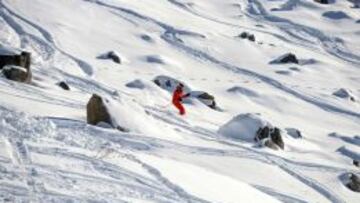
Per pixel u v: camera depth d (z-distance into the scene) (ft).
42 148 117.91
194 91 458.09
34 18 640.99
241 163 201.46
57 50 548.72
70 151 120.47
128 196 95.81
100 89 400.26
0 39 540.52
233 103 499.10
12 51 318.45
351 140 422.41
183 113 358.43
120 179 106.42
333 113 538.88
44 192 86.79
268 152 249.96
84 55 566.36
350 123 517.96
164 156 175.63
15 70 301.22
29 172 96.48
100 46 623.36
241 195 128.98
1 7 646.33
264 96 533.55
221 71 638.94
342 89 609.01
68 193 88.89
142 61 598.34
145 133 217.36
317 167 239.50
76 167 107.45
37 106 217.77
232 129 293.23
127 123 215.72
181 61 646.33
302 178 211.61
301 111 523.29
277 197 170.81
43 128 138.51
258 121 293.23
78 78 427.33
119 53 607.78
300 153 289.53
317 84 647.15
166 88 494.59
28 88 274.36
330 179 222.89
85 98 303.27
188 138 240.73
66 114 220.43
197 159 187.11
